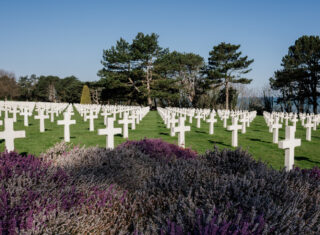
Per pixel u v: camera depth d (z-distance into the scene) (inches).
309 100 1598.2
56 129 582.6
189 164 177.6
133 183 174.7
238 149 204.4
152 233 91.7
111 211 115.4
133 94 1962.4
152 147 257.0
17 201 96.8
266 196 105.5
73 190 116.3
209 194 108.5
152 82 1875.0
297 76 1523.1
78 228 96.1
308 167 309.0
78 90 3363.7
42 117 530.6
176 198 123.0
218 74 1743.4
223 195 108.0
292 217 88.7
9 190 99.5
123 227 108.3
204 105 2220.7
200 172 155.6
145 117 1024.9
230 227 80.6
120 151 228.8
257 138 524.4
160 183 136.8
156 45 1806.1
